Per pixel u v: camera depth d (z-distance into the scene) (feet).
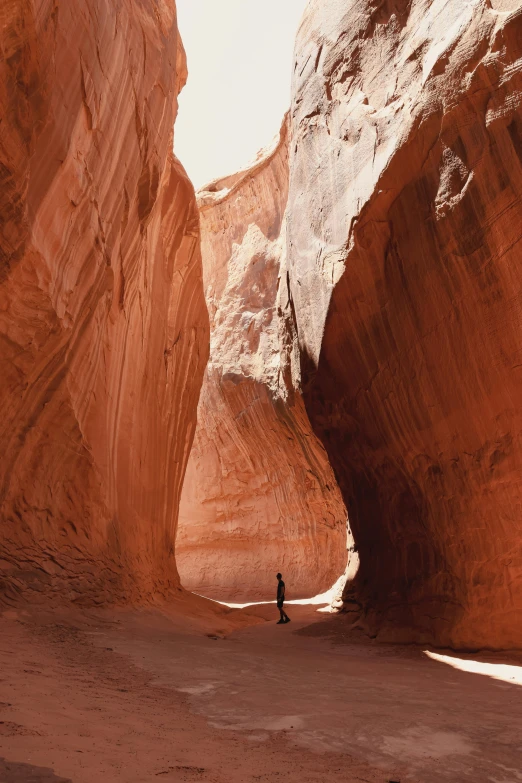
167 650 24.95
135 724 13.47
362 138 37.47
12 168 21.74
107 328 35.96
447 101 29.55
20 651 19.76
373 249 35.86
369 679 22.13
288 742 13.60
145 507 44.86
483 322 29.48
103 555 34.55
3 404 26.45
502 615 28.76
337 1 44.86
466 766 12.71
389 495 39.01
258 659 25.25
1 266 23.03
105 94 29.84
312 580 77.97
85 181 28.45
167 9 42.83
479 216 28.91
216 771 10.91
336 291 38.58
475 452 30.50
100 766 9.98
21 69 21.21
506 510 29.01
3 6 19.31
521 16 26.94
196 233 57.31
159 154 41.42
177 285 55.11
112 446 37.65
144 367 44.93
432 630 31.83
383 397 37.42
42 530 29.68
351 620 41.42
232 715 15.75
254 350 81.87
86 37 26.76
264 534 83.25
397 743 13.93
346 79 41.65
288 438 77.15
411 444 35.47
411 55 34.65
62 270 27.50
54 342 27.81
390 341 35.91
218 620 44.32
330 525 77.36
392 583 37.93
